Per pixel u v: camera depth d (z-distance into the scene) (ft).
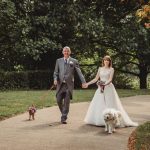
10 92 79.46
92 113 44.91
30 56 101.30
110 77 45.21
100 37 103.86
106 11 109.50
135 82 129.29
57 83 46.26
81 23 98.17
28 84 95.55
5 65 103.71
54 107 58.13
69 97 45.70
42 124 44.86
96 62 118.93
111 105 44.65
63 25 99.25
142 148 33.88
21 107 56.80
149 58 114.62
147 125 44.65
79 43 103.40
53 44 95.76
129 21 106.42
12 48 97.45
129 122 44.75
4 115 50.52
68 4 98.58
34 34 98.37
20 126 43.62
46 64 107.14
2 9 93.09
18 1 98.37
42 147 34.50
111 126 40.93
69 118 48.83
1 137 38.22
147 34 103.55
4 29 96.32
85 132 41.01
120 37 102.47
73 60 46.37
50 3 98.99
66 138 38.04
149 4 42.37
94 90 88.28
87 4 107.14
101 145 35.55
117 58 123.24
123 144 36.01
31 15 98.73
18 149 33.71
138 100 68.95
